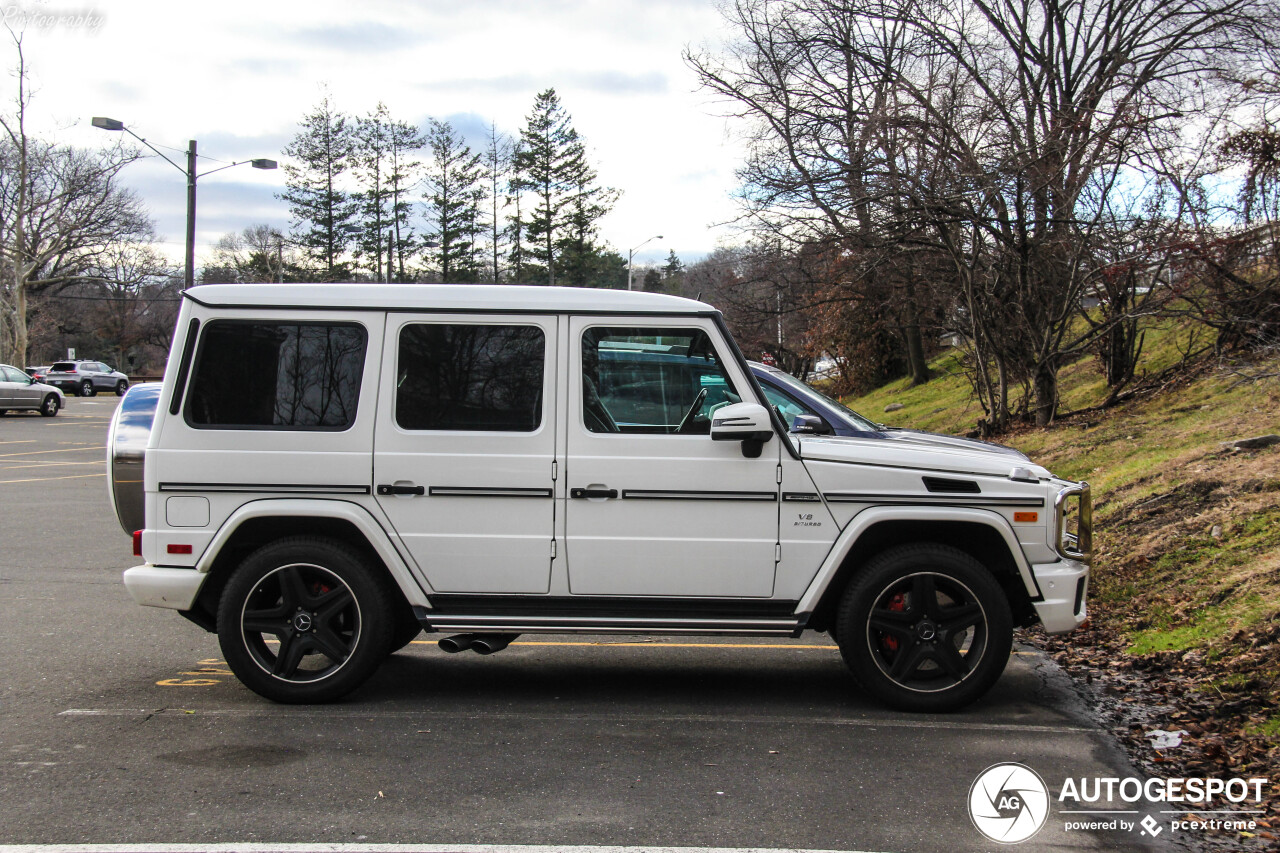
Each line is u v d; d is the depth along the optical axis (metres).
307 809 3.92
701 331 5.17
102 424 30.72
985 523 5.11
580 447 5.10
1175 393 13.07
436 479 5.10
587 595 5.12
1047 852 3.64
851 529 5.08
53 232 51.94
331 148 59.81
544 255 61.00
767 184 15.68
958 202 13.11
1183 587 6.91
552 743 4.73
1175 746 4.73
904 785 4.24
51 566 9.20
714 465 5.08
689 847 3.62
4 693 5.47
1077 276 13.30
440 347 5.18
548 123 60.19
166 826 3.75
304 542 5.18
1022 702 5.44
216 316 5.19
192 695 5.45
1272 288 11.79
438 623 5.11
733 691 5.65
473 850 3.58
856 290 17.91
